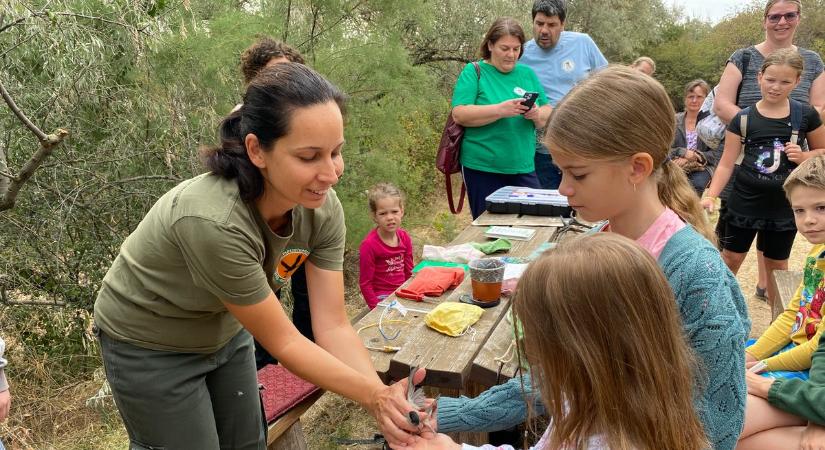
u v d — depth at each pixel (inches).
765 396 81.4
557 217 154.1
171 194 61.5
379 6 247.8
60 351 178.2
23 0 144.3
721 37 709.3
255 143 56.5
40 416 152.8
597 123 53.3
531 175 183.5
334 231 75.1
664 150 55.7
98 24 173.2
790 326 99.3
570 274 44.9
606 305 44.0
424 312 102.9
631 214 58.1
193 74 188.5
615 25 542.6
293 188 57.0
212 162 58.9
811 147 149.0
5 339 172.1
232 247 56.8
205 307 64.2
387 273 152.5
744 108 162.6
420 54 380.8
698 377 52.0
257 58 105.4
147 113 182.5
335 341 76.9
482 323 94.7
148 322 64.9
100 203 176.2
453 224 295.1
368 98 256.8
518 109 162.2
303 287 127.9
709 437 52.8
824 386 76.0
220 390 75.1
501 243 132.4
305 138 54.7
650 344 44.2
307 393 94.2
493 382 82.8
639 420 44.4
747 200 152.1
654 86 54.5
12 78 163.2
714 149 209.2
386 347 91.7
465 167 180.4
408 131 328.2
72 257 179.6
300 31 237.0
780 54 142.5
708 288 52.3
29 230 163.0
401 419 62.4
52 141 113.2
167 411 67.5
